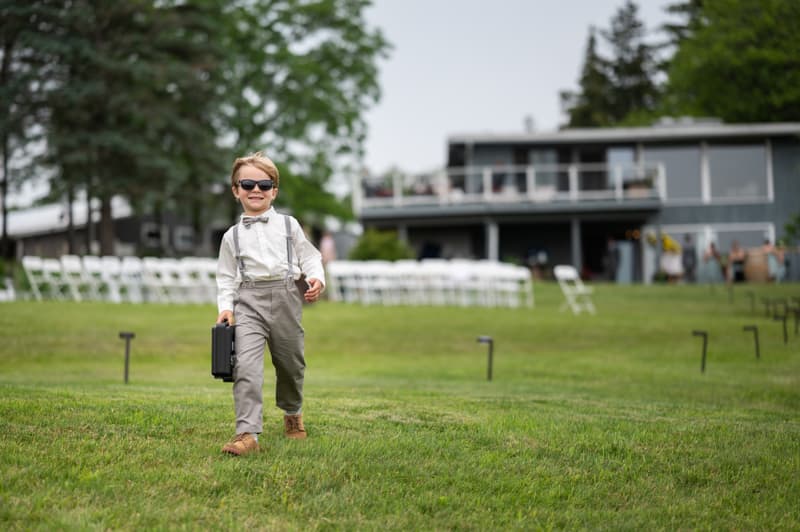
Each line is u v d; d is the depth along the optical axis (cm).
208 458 408
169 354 1188
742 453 474
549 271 3091
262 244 418
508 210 2978
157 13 2856
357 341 1359
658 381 941
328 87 3447
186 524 335
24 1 2595
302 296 433
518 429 510
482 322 1583
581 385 901
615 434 509
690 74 3747
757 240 3061
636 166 2986
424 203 3019
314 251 432
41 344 1188
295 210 3538
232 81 3253
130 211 3431
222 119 3166
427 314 1697
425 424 515
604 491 408
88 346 1199
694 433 525
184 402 571
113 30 2778
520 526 360
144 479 377
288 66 3409
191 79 2825
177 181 2825
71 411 489
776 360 1123
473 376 998
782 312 1809
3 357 1096
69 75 2711
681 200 3094
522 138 3039
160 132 2892
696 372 1024
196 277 2308
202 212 3180
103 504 350
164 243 3969
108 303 1789
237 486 378
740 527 370
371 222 3100
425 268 1983
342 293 2162
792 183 3067
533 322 1595
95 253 3375
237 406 414
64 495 354
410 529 351
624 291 2331
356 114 3562
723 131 2978
